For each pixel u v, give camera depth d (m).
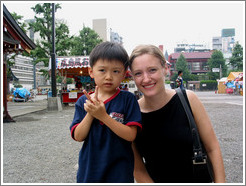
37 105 14.31
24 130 5.45
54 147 3.84
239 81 19.86
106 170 1.09
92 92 1.36
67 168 2.82
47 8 18.59
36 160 3.15
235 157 2.99
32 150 3.67
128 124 1.15
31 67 56.47
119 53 1.14
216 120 6.09
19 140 4.41
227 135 4.27
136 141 1.34
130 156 1.18
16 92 19.02
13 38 7.45
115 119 1.15
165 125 1.19
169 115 1.20
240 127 5.04
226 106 9.90
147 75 1.14
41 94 37.59
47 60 18.31
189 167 1.17
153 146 1.25
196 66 79.56
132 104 1.21
